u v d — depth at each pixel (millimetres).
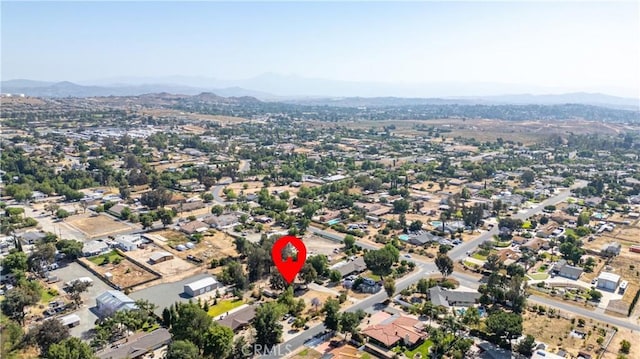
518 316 145875
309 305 170875
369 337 146625
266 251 196625
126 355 134000
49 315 161625
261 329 141875
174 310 154625
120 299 165125
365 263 196000
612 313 167000
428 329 148500
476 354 139875
